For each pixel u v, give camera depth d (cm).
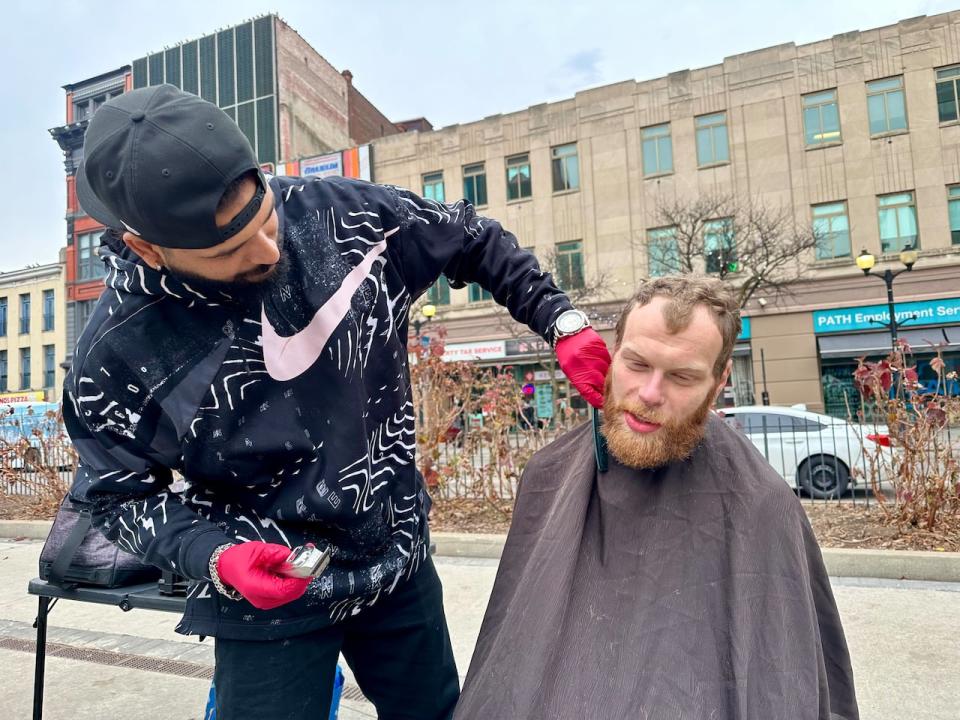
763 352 1869
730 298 130
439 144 2253
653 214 1953
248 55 2803
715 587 119
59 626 390
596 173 2025
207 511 131
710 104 1897
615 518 130
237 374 122
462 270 171
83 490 129
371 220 141
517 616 128
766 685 109
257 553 110
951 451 494
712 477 129
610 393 134
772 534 121
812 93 1819
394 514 150
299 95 2902
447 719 167
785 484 130
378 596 145
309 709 135
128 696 289
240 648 129
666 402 125
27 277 3219
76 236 2962
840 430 707
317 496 128
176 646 352
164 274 116
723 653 112
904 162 1739
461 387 671
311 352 127
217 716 132
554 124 2086
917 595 374
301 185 136
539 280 164
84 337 125
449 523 596
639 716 107
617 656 115
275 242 118
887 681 267
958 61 1700
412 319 2106
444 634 168
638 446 127
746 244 1711
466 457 645
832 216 1805
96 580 208
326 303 129
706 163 1906
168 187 95
